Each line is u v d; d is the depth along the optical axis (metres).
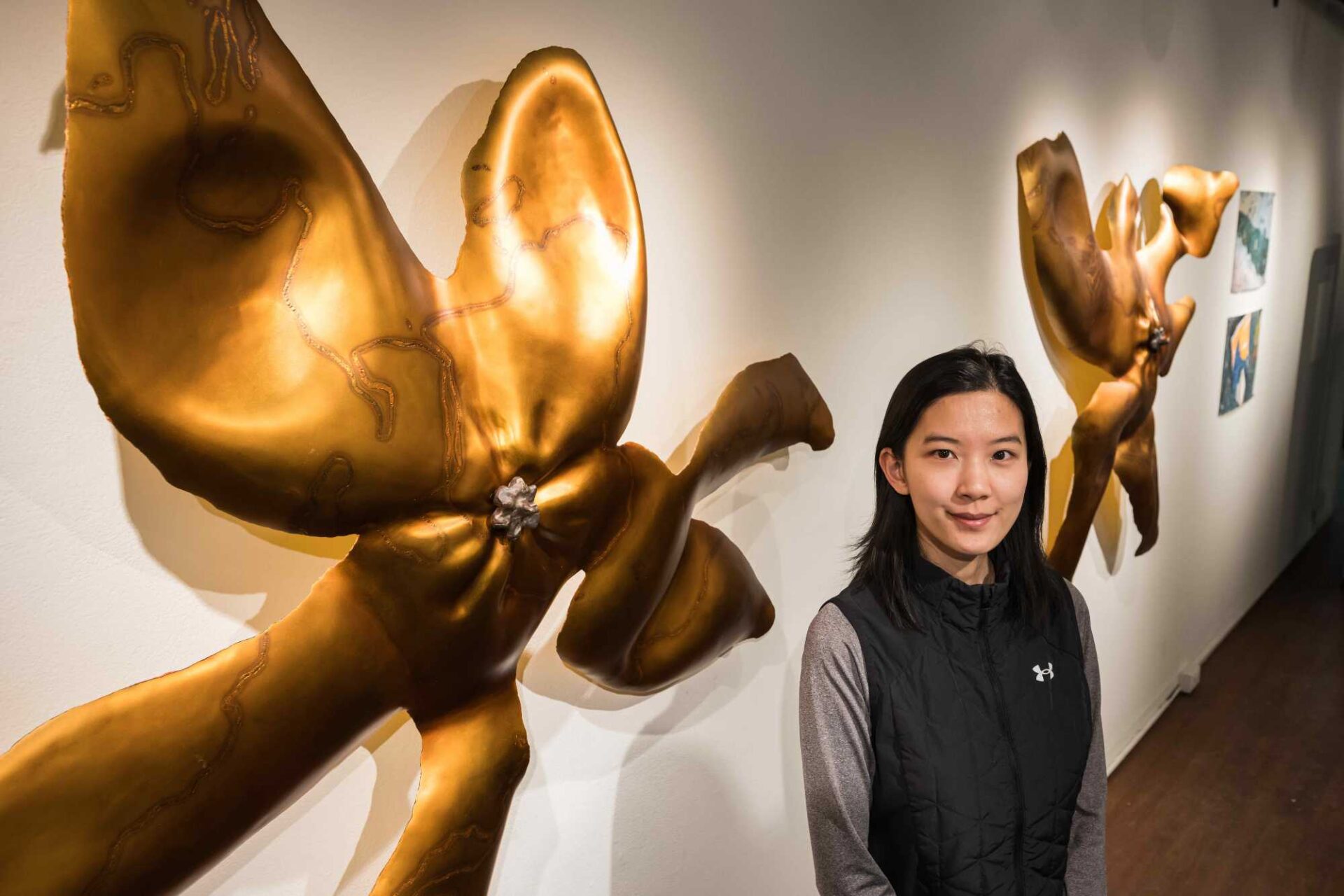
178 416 0.77
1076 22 2.33
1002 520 1.10
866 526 1.93
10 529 0.80
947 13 1.91
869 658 1.11
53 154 0.80
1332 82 4.46
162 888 0.82
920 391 1.12
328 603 0.91
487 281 1.04
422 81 1.05
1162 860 2.71
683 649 1.36
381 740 1.09
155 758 0.79
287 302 0.85
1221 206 2.85
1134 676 3.30
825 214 1.68
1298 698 3.64
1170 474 3.31
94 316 0.73
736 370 1.53
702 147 1.42
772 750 1.77
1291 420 4.78
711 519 1.55
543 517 1.08
